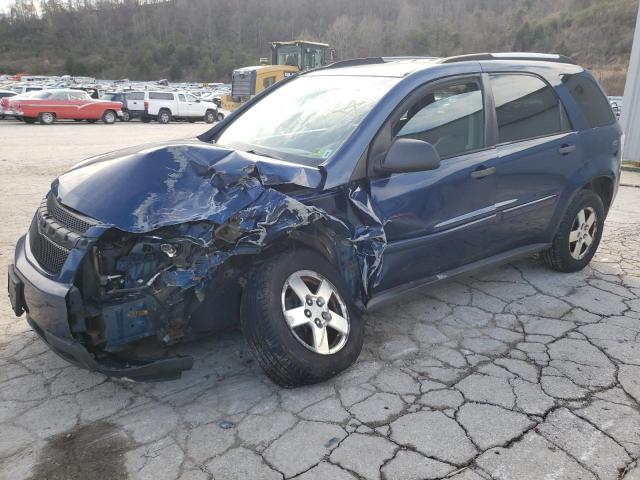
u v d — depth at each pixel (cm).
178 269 280
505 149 415
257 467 258
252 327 296
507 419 293
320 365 306
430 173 367
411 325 400
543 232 466
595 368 344
